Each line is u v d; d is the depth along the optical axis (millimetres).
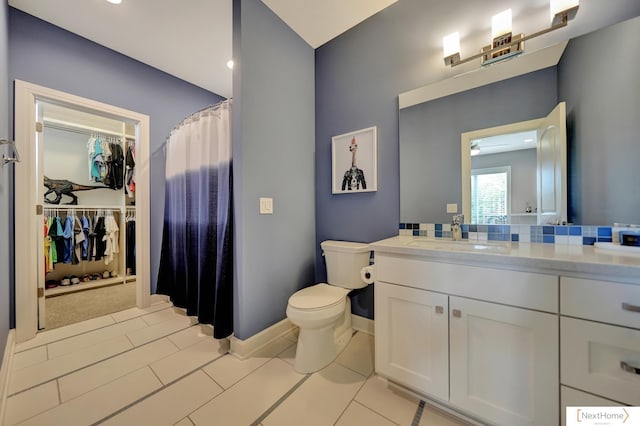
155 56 2361
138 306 2432
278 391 1308
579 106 1252
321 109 2240
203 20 1915
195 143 2027
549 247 1214
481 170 1518
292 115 2043
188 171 2094
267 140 1821
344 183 2061
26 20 1843
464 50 1552
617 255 968
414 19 1725
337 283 1863
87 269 3412
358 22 1983
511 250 1130
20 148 1805
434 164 1659
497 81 1461
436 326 1157
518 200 1415
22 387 1325
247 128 1665
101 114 2250
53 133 3186
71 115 3092
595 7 1215
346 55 2068
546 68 1330
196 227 2043
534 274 938
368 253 1847
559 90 1300
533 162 1372
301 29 2045
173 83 2689
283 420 1123
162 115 2605
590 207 1229
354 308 2025
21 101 1811
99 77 2186
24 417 1131
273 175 1871
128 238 3432
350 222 2049
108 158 3328
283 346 1765
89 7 1788
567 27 1275
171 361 1567
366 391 1312
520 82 1397
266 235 1810
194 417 1136
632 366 793
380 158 1879
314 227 2277
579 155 1253
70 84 2033
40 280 1984
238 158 1640
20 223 1800
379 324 1339
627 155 1140
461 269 1090
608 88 1184
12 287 1777
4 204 1533
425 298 1188
